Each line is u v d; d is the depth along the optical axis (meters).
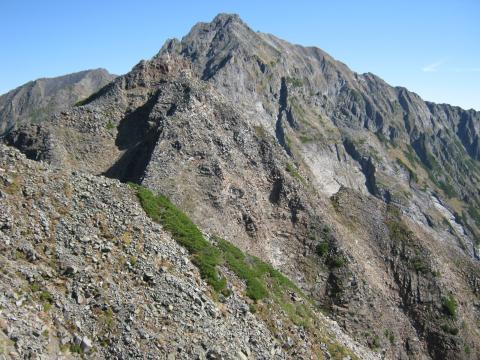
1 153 27.30
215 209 48.72
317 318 37.66
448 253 69.06
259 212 52.16
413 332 54.53
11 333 18.52
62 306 21.55
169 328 23.48
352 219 64.00
